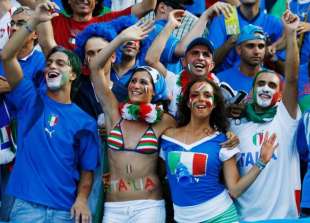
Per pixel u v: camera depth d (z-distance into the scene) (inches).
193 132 617.3
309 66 694.5
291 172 648.4
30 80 655.8
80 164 636.7
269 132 636.1
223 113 620.1
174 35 772.6
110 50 637.9
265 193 633.0
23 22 704.4
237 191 606.9
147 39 735.1
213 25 778.2
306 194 641.0
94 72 639.8
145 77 630.5
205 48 668.7
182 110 625.3
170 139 617.3
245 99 664.4
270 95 634.8
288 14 654.5
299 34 761.6
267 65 745.6
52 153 625.0
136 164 621.6
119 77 697.0
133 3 846.5
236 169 612.1
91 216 627.5
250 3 780.6
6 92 660.1
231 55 745.6
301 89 699.4
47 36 698.2
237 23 752.3
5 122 670.5
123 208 619.5
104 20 773.9
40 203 618.5
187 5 827.4
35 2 733.9
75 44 722.2
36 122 631.8
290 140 645.9
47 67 636.1
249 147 636.1
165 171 626.5
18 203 622.8
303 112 660.7
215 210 607.5
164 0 770.8
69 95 641.0
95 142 636.1
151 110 621.6
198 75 668.1
